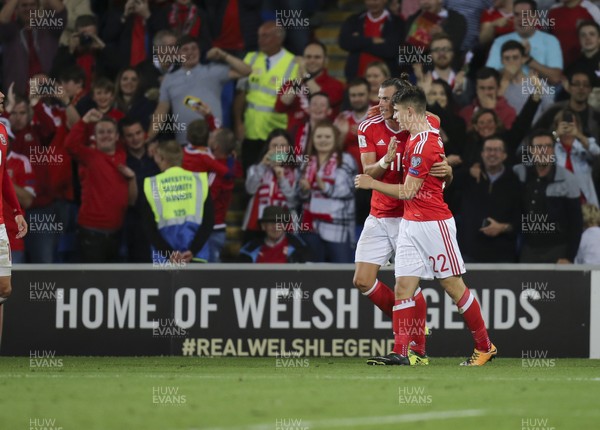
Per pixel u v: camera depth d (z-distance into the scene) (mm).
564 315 33531
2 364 29625
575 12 38125
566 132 35938
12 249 37438
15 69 40375
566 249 35625
